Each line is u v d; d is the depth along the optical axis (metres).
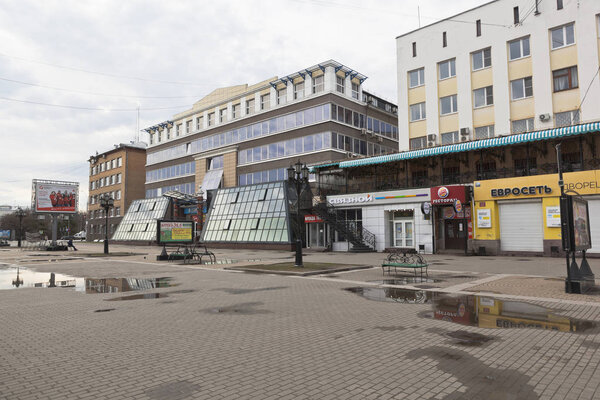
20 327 7.14
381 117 47.00
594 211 21.25
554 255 22.23
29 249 42.75
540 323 7.07
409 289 11.30
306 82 42.12
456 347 5.68
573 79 24.70
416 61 32.22
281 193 37.06
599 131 20.50
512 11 27.38
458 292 10.58
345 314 8.04
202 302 9.55
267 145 44.84
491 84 28.14
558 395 4.00
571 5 24.89
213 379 4.50
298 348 5.71
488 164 27.38
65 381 4.47
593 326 6.82
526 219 23.88
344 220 31.64
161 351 5.61
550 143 24.14
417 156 27.03
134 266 19.88
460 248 27.12
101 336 6.47
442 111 30.64
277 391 4.14
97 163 78.12
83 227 124.38
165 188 59.81
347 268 17.12
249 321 7.47
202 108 54.50
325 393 4.08
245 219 38.38
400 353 5.43
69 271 17.62
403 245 29.34
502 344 5.80
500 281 12.60
